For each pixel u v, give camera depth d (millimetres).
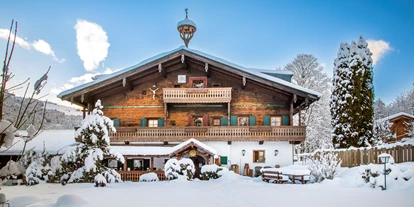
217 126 23938
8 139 4223
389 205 9805
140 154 21281
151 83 26141
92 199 11484
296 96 23500
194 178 20766
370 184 14312
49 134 28234
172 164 19156
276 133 23781
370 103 25188
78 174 18375
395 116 36062
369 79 25469
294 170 16969
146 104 25891
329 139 38312
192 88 24297
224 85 25812
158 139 24031
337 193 12648
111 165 23609
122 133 24281
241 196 12031
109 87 25281
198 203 10477
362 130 24703
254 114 25422
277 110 25359
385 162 13656
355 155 19406
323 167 17359
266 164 24000
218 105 25625
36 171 18125
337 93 26281
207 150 20625
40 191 14422
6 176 4742
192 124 25578
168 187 15539
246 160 24094
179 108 25812
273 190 13883
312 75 39188
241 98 25625
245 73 23672
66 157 18609
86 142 19000
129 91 26125
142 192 13539
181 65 26031
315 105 38500
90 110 25625
